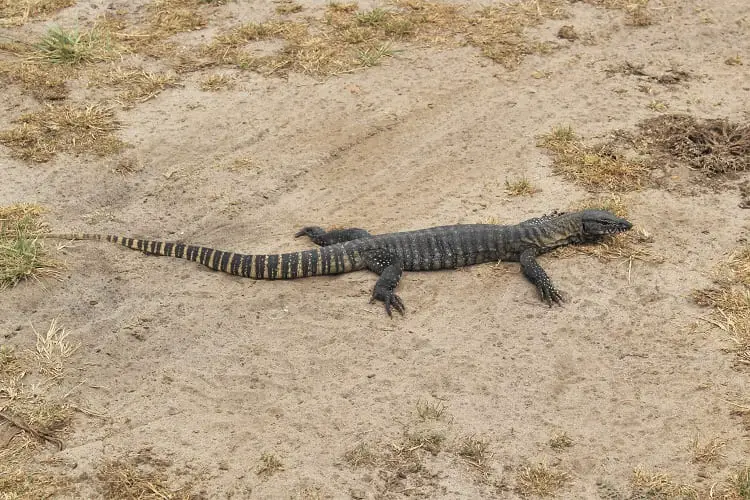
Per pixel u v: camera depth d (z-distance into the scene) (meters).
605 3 18.28
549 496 8.48
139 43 16.38
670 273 11.38
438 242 11.40
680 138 14.23
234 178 13.34
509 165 13.70
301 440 9.05
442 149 14.10
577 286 11.20
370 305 10.87
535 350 10.21
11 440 8.88
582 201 12.77
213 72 15.73
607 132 14.43
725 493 8.40
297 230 12.27
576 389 9.70
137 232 12.16
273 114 14.80
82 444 8.89
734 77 16.11
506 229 11.54
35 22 16.75
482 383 9.76
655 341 10.33
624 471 8.72
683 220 12.40
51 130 13.95
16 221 12.00
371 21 17.20
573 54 16.72
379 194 13.05
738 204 12.77
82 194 12.80
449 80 15.85
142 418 9.26
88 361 9.92
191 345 10.25
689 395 9.58
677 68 16.38
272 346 10.24
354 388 9.69
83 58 15.76
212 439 9.03
